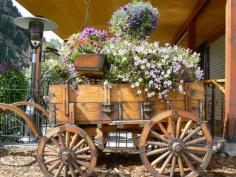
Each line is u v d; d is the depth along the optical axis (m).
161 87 4.54
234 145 6.08
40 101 7.98
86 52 4.82
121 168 5.28
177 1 9.45
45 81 9.66
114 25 5.81
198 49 15.95
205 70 15.48
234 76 6.23
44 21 7.60
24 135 7.37
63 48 5.21
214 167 5.35
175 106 4.60
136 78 4.54
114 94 4.59
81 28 12.30
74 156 4.41
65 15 10.89
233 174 5.00
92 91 4.60
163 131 4.43
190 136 4.42
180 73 4.55
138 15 5.62
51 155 4.48
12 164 5.57
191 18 10.57
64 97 4.58
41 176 4.93
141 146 4.42
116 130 4.94
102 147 4.76
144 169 5.22
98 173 5.00
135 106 4.59
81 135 4.41
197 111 4.59
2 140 7.54
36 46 7.63
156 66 4.49
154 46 4.61
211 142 4.44
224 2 8.95
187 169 5.04
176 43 13.80
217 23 11.82
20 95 8.22
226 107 6.29
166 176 4.42
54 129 4.43
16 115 7.63
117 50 4.65
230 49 6.28
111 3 9.56
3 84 7.86
